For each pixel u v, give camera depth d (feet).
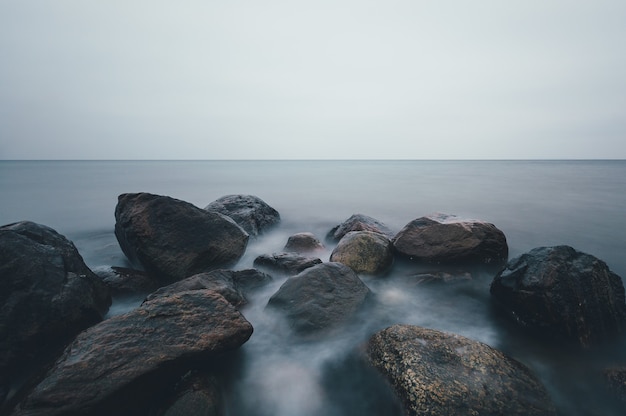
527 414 13.85
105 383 13.53
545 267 21.53
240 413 16.42
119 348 14.83
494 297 25.50
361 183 140.77
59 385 13.21
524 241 46.34
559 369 18.35
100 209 74.28
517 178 165.78
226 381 17.53
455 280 29.50
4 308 17.01
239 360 19.13
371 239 31.48
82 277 21.34
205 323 17.12
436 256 31.63
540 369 18.43
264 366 19.08
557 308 19.92
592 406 16.15
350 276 25.08
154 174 214.90
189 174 216.33
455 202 81.76
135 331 15.78
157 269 27.37
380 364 17.07
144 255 27.32
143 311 16.90
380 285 28.96
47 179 165.48
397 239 33.63
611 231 51.19
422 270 31.12
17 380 16.39
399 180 157.38
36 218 64.28
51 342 18.03
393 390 15.49
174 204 29.40
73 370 13.70
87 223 59.82
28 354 17.04
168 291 21.90
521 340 21.07
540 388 15.42
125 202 29.94
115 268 28.40
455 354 16.42
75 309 19.25
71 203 82.69
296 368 18.99
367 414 16.11
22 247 19.17
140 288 26.32
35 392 13.10
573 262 21.43
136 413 14.06
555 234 49.55
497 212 67.36
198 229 29.68
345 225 43.32
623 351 19.17
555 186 120.67
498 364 16.01
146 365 14.39
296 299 22.57
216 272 25.52
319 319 21.39
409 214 67.72
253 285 27.02
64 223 59.77
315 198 91.20
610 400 16.29
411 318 24.47
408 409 14.24
